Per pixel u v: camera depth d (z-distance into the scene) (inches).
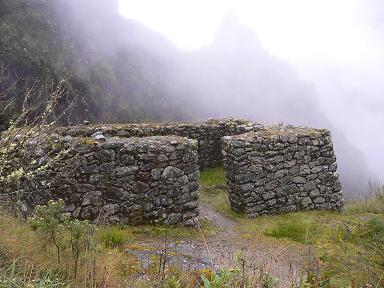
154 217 364.5
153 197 364.5
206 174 600.1
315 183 473.4
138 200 359.3
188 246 318.3
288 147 459.8
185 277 185.0
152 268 211.6
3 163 175.5
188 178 379.9
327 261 291.7
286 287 224.7
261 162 446.9
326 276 209.3
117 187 352.5
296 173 463.8
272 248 331.0
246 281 147.8
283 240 357.1
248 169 441.7
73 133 507.8
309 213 453.7
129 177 356.5
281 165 456.4
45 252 170.2
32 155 251.8
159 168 366.3
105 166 347.6
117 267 203.2
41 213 177.9
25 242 174.6
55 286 146.2
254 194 442.3
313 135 474.0
